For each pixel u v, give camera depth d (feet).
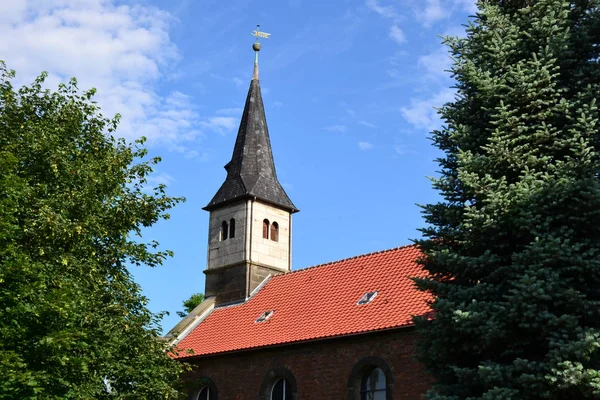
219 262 127.34
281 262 128.16
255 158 132.26
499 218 61.46
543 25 67.41
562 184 59.57
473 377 59.57
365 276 104.12
